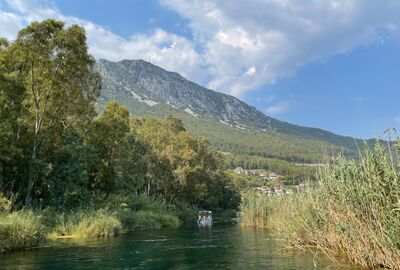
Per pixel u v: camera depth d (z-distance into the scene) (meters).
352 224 15.10
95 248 23.77
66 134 41.84
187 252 21.81
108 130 50.19
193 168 75.38
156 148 74.88
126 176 52.41
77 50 39.22
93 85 43.69
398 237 12.88
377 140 14.58
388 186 13.89
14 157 36.09
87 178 45.12
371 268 14.19
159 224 49.38
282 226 23.28
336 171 17.39
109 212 41.38
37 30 36.88
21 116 36.75
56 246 24.73
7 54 36.91
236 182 131.12
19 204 34.50
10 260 18.73
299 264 16.00
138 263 17.98
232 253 20.78
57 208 37.81
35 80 38.59
